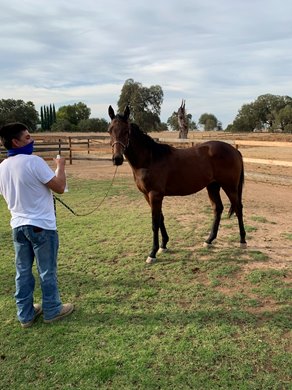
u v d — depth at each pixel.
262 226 6.17
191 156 4.80
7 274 4.35
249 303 3.48
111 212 7.29
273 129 73.31
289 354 2.70
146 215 6.96
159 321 3.21
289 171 13.44
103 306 3.52
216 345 2.83
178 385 2.42
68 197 8.92
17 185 2.93
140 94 37.28
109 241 5.45
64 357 2.75
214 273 4.21
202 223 6.35
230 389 2.36
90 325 3.19
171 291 3.80
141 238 5.55
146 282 4.04
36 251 3.11
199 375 2.50
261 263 4.51
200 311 3.36
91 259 4.76
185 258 4.73
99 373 2.55
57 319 3.28
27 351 2.85
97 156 19.19
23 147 2.99
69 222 6.57
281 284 3.89
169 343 2.88
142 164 4.55
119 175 12.95
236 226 6.14
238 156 5.06
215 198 5.24
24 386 2.46
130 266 4.50
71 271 4.38
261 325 3.11
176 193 4.86
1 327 3.22
